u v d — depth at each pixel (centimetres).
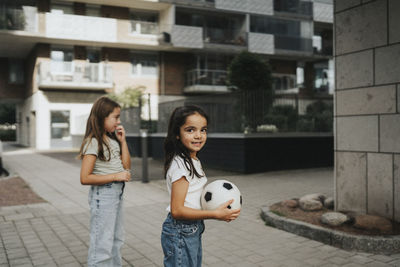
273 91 1062
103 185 287
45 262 380
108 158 288
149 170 1137
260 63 1402
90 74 2186
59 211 611
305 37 2631
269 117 1052
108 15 2192
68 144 2262
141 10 2322
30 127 2489
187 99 1262
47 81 2089
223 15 2528
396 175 461
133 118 1611
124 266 371
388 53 469
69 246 430
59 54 2142
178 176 195
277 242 438
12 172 1133
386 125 472
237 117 1034
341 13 528
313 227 446
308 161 1116
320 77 2912
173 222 208
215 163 1118
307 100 1129
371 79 489
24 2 1944
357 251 400
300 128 1107
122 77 2322
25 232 487
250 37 2466
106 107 286
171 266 207
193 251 207
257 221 533
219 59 2512
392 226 433
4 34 1917
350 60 517
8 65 2555
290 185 834
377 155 483
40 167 1274
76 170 1184
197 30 2328
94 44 2186
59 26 2005
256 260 383
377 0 480
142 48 2339
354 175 513
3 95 2552
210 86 2414
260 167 1028
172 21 2253
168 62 2442
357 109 508
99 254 284
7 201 691
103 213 285
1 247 427
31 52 2333
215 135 1112
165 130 1446
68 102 2239
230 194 200
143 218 566
